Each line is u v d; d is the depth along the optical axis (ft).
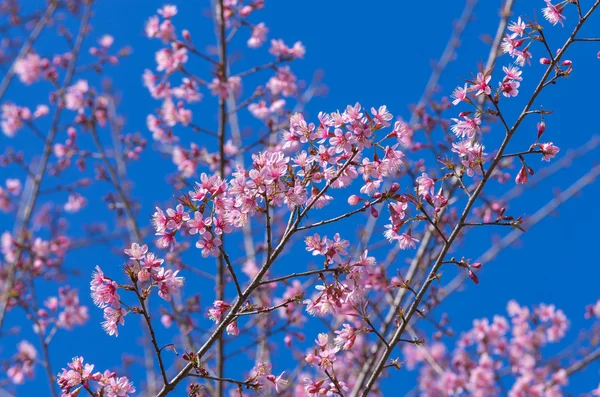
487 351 35.58
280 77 33.71
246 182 15.62
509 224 17.10
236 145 33.94
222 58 32.68
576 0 18.38
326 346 17.11
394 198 16.69
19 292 32.22
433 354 38.27
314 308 16.57
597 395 32.17
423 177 17.65
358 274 16.31
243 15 33.06
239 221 15.84
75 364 15.66
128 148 36.91
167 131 33.50
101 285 15.20
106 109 37.32
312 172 16.26
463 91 17.89
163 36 31.40
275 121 34.06
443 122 31.50
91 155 34.86
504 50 18.51
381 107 16.37
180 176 31.48
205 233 15.69
